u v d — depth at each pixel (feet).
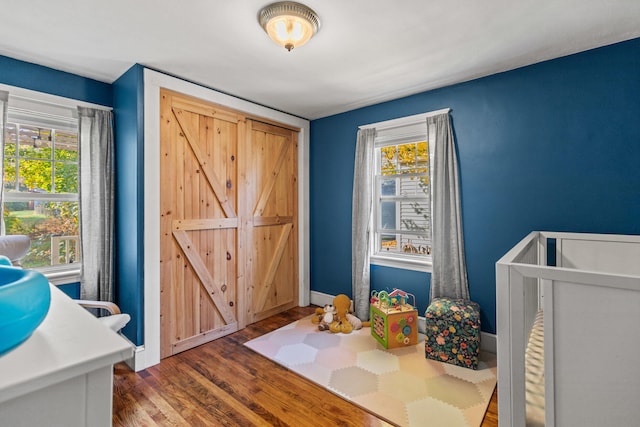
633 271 6.79
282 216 12.18
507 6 5.74
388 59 7.79
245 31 6.51
